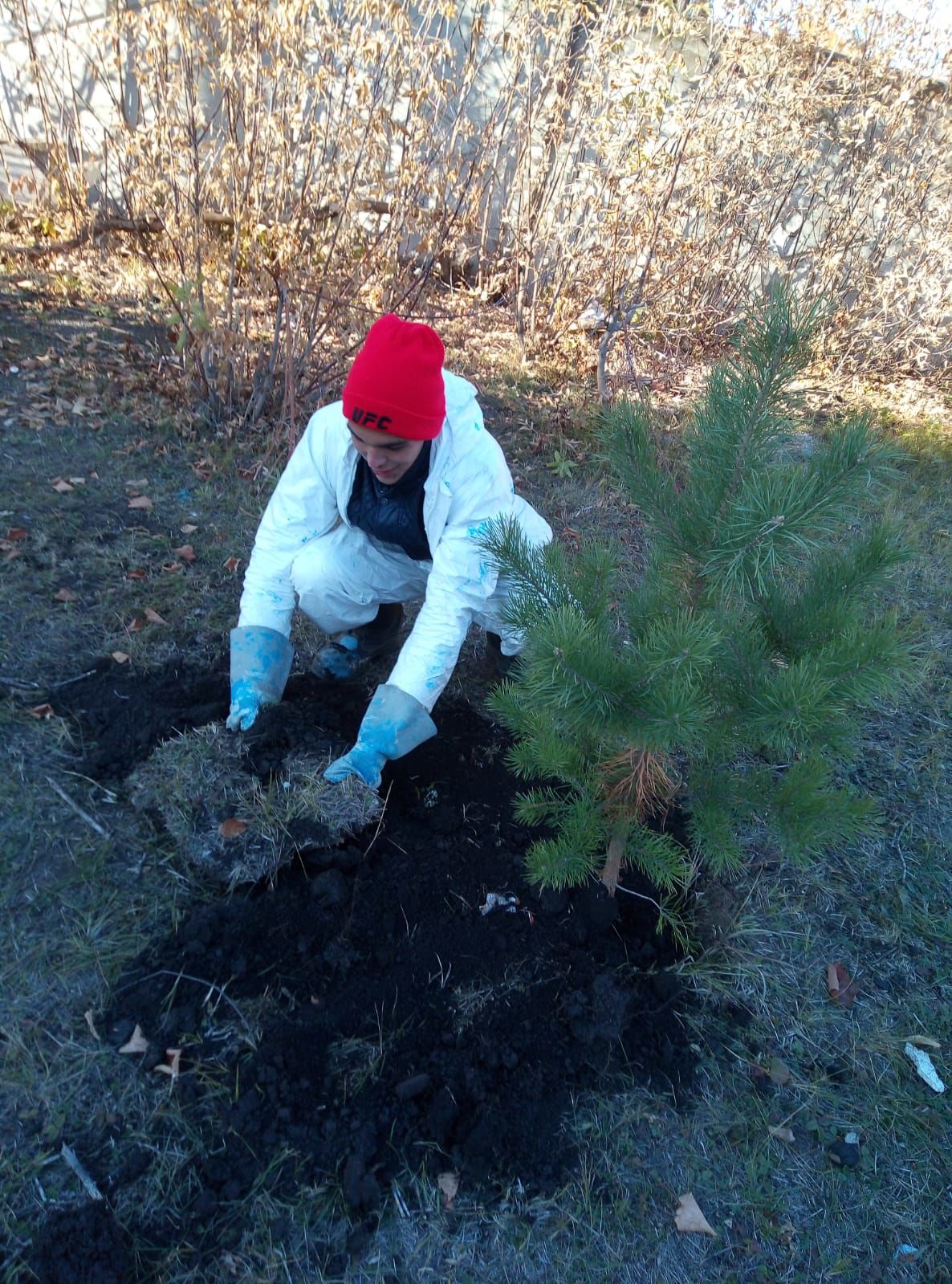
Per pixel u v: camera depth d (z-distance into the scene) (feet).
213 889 7.73
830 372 22.53
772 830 7.47
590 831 7.31
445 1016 7.07
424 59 15.43
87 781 8.48
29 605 10.61
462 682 10.64
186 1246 5.68
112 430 14.85
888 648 5.81
